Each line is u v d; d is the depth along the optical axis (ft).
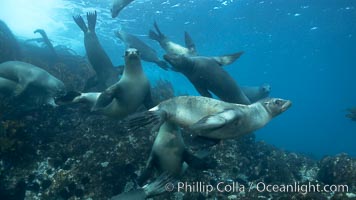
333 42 43.06
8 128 9.66
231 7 29.63
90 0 25.36
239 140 12.70
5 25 16.11
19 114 10.83
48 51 18.51
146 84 8.95
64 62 18.07
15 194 9.09
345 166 11.94
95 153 10.18
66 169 9.74
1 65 11.59
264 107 6.73
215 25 34.17
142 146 10.48
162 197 9.30
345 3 29.53
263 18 33.17
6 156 9.47
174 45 12.10
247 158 12.23
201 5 28.43
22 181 9.29
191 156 7.86
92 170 9.73
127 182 9.71
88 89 12.72
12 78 11.50
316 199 8.30
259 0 28.48
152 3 26.76
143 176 8.05
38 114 11.12
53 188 9.28
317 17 33.37
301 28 37.01
